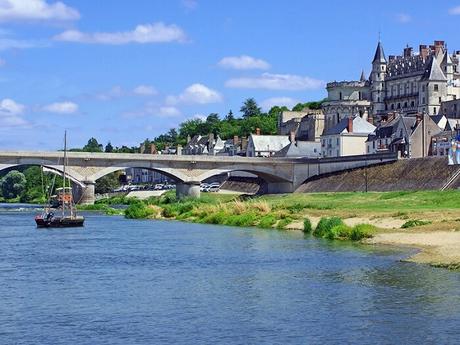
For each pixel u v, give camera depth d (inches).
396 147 7416.3
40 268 2600.9
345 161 7017.7
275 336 1569.9
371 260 2625.5
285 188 7544.3
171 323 1701.5
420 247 2923.2
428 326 1615.4
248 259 2773.1
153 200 7416.3
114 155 6820.9
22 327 1680.6
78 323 1715.1
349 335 1562.5
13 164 6397.6
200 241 3538.4
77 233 4183.1
